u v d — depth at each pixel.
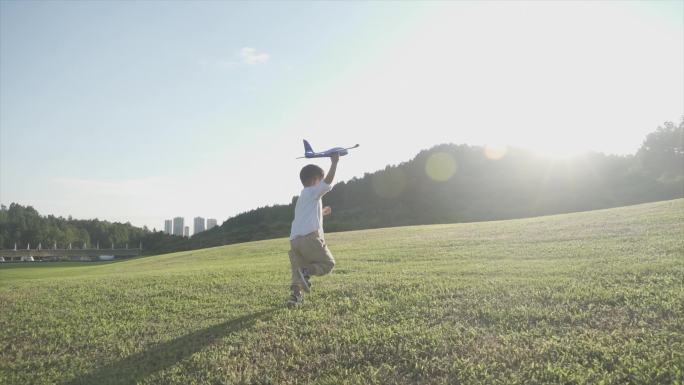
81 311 8.16
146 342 6.21
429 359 4.79
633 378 4.00
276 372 4.92
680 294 5.92
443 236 19.69
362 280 8.77
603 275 7.63
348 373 4.72
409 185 84.19
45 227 118.06
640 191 61.12
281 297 7.94
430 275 8.98
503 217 62.69
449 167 84.44
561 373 4.18
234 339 5.84
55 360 5.96
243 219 93.50
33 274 24.39
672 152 68.44
